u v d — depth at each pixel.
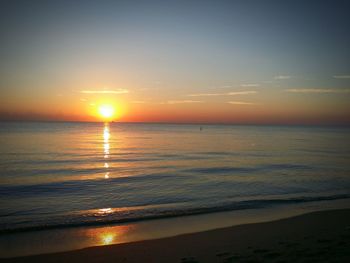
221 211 15.50
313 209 15.94
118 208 16.34
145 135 119.44
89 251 9.91
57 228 12.72
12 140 72.31
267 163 37.78
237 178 26.58
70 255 9.62
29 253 9.90
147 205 17.08
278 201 17.73
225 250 9.63
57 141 73.81
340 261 7.67
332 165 35.94
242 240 10.75
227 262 8.20
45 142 69.00
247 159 42.25
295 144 75.38
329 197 18.84
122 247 10.27
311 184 23.86
